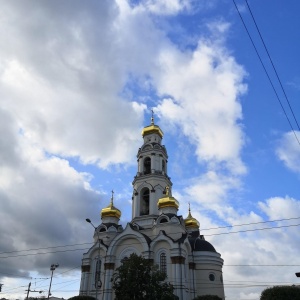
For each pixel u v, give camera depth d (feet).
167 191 250.78
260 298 130.41
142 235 215.72
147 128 294.25
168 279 197.16
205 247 231.30
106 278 210.18
